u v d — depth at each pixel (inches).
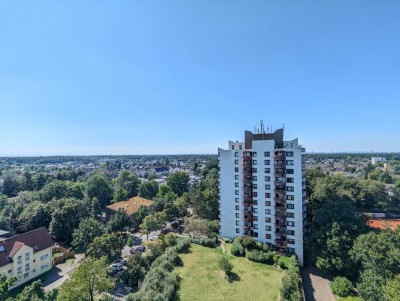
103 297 1779.0
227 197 2950.3
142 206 3875.5
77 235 2812.5
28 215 3277.6
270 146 2679.6
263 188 2719.0
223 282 1926.7
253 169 2773.1
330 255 2159.2
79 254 2918.3
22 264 2273.6
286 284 1731.1
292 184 2559.1
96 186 4916.3
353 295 1911.9
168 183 5324.8
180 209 3843.5
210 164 6589.6
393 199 4399.6
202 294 1752.0
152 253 2413.9
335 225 2166.6
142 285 1882.4
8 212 3503.9
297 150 2532.0
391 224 3262.8
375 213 4045.3
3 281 1128.8
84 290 1571.1
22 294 1298.0
